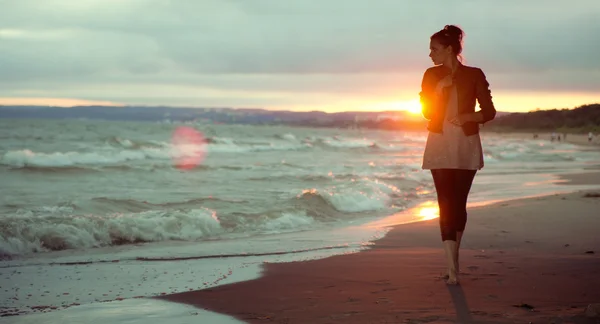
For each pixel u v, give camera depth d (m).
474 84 4.42
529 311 3.60
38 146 34.66
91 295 4.60
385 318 3.50
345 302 3.97
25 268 5.95
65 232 7.62
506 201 12.52
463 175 4.49
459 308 3.70
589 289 4.24
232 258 6.52
